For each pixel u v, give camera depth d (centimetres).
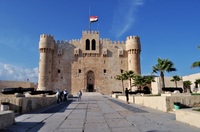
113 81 7038
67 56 7081
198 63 1377
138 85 5728
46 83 6531
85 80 6975
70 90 6875
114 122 913
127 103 2303
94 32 7269
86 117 1102
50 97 2294
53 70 6912
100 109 1580
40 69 6600
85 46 7156
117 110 1477
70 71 7000
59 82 6881
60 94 2952
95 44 7200
